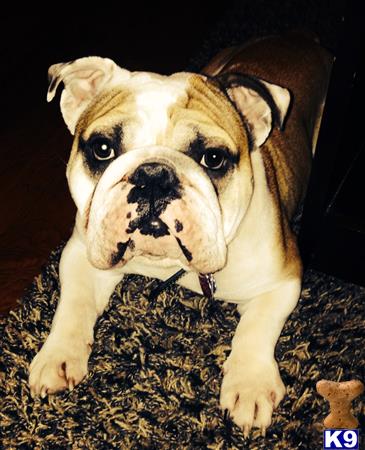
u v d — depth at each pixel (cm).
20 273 84
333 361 72
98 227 53
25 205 94
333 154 67
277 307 69
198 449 65
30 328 75
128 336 74
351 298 79
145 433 66
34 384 67
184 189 51
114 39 132
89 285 72
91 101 59
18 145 105
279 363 72
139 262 66
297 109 80
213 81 58
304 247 78
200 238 52
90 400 69
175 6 142
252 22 129
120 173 52
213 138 54
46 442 66
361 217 74
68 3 143
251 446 65
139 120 54
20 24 137
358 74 62
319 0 133
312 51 88
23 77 121
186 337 75
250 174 58
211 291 68
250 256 65
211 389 70
